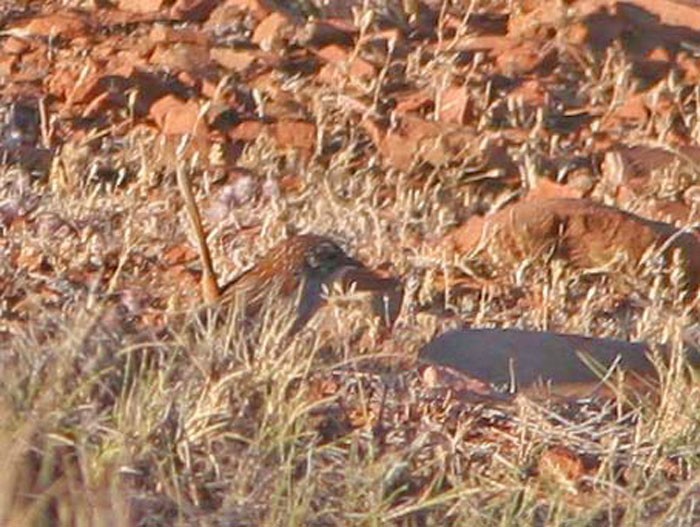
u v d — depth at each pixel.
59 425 9.51
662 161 14.34
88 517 8.95
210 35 15.73
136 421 9.59
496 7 16.58
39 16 15.85
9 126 14.25
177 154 13.66
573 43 15.98
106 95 14.66
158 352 10.32
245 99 14.82
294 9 16.25
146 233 12.58
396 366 10.84
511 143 14.53
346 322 10.99
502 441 10.18
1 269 11.91
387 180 13.98
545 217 12.77
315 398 10.30
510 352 10.98
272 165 13.93
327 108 14.66
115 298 11.54
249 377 10.03
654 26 16.28
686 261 12.63
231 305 10.95
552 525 9.34
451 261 12.62
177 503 9.27
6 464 8.93
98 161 13.80
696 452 10.05
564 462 9.93
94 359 9.91
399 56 15.59
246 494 9.42
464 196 13.93
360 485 9.48
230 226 12.88
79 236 12.48
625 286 12.58
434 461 9.84
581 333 11.80
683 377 10.68
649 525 9.50
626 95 15.34
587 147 14.70
